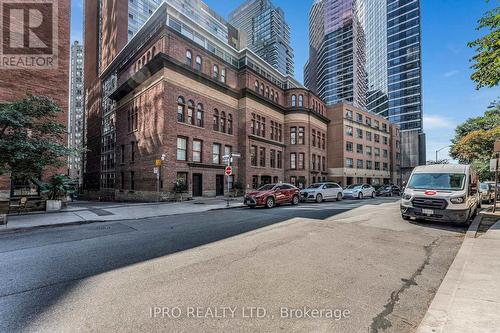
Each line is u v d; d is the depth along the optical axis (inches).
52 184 554.3
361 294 149.1
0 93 555.8
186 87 908.0
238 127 1116.5
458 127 1338.6
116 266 197.5
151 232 325.4
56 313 127.9
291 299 141.9
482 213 470.3
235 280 168.1
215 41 1067.3
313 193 796.6
